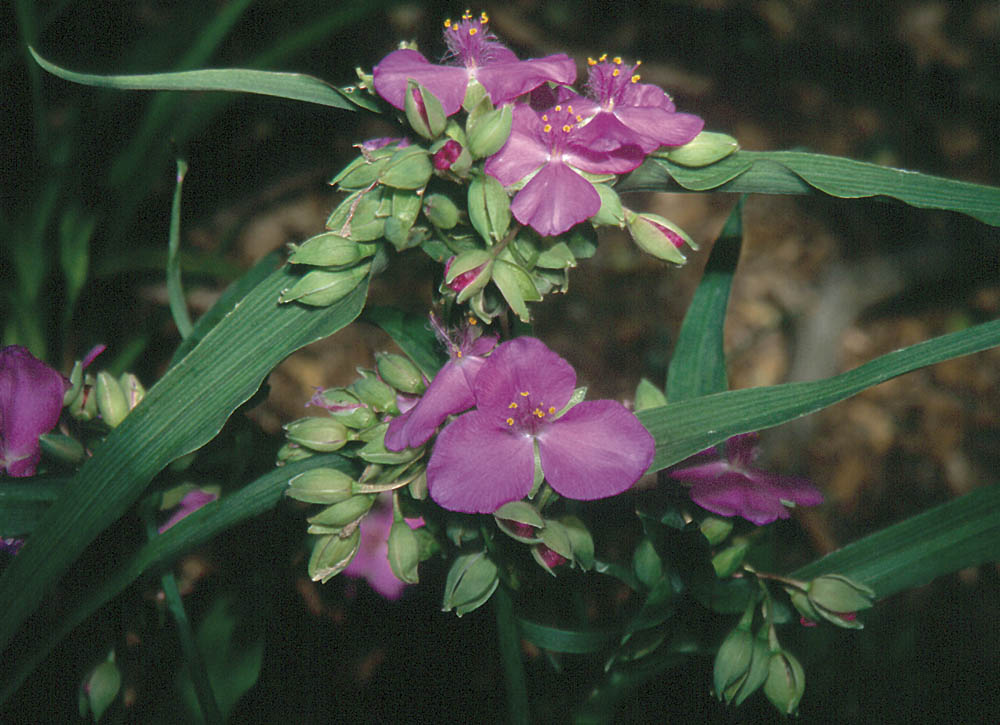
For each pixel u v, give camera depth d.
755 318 0.66
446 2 0.69
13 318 0.41
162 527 0.28
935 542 0.27
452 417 0.25
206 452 0.28
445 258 0.25
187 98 0.40
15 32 0.46
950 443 0.62
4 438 0.26
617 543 0.34
